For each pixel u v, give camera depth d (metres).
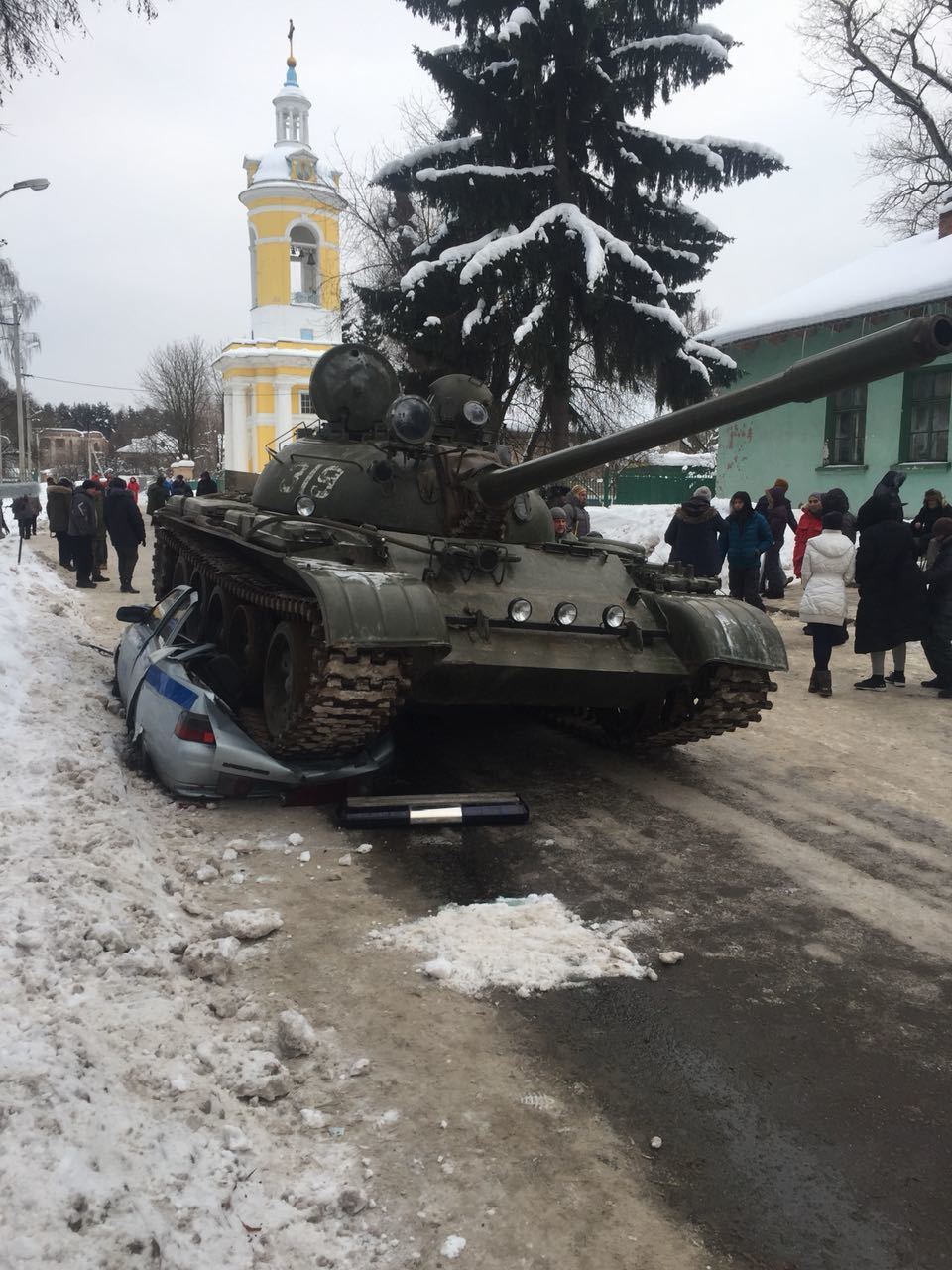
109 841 4.89
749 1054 3.73
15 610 10.74
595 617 6.73
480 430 8.42
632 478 28.86
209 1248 2.52
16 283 51.25
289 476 8.27
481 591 6.63
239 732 6.07
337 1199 2.85
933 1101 3.46
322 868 5.28
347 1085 3.44
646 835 6.01
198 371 68.88
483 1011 3.96
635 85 18.00
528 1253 2.74
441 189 17.64
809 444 20.56
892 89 28.03
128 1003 3.58
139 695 6.59
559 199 18.31
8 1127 2.59
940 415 18.19
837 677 11.07
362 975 4.19
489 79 18.20
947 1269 2.72
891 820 6.41
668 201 19.56
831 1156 3.17
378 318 19.59
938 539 9.99
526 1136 3.22
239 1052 3.48
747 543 12.99
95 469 93.88
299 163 41.38
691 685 6.95
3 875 4.26
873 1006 4.09
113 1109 2.85
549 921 4.71
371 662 5.62
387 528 7.31
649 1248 2.78
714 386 19.23
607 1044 3.76
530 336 17.06
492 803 6.11
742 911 4.98
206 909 4.68
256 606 7.15
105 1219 2.40
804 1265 2.73
